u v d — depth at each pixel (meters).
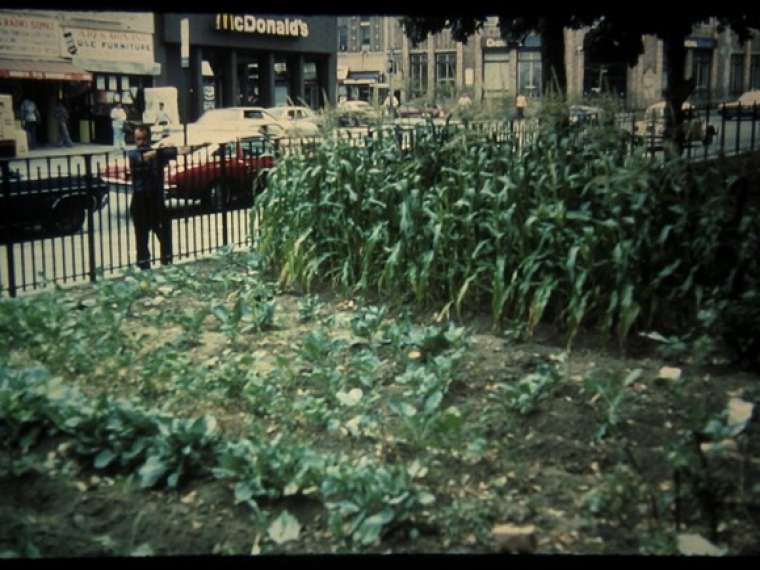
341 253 8.86
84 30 38.62
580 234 7.16
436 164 8.82
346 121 9.49
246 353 6.77
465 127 8.56
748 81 77.81
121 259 11.98
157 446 4.79
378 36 77.44
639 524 4.14
